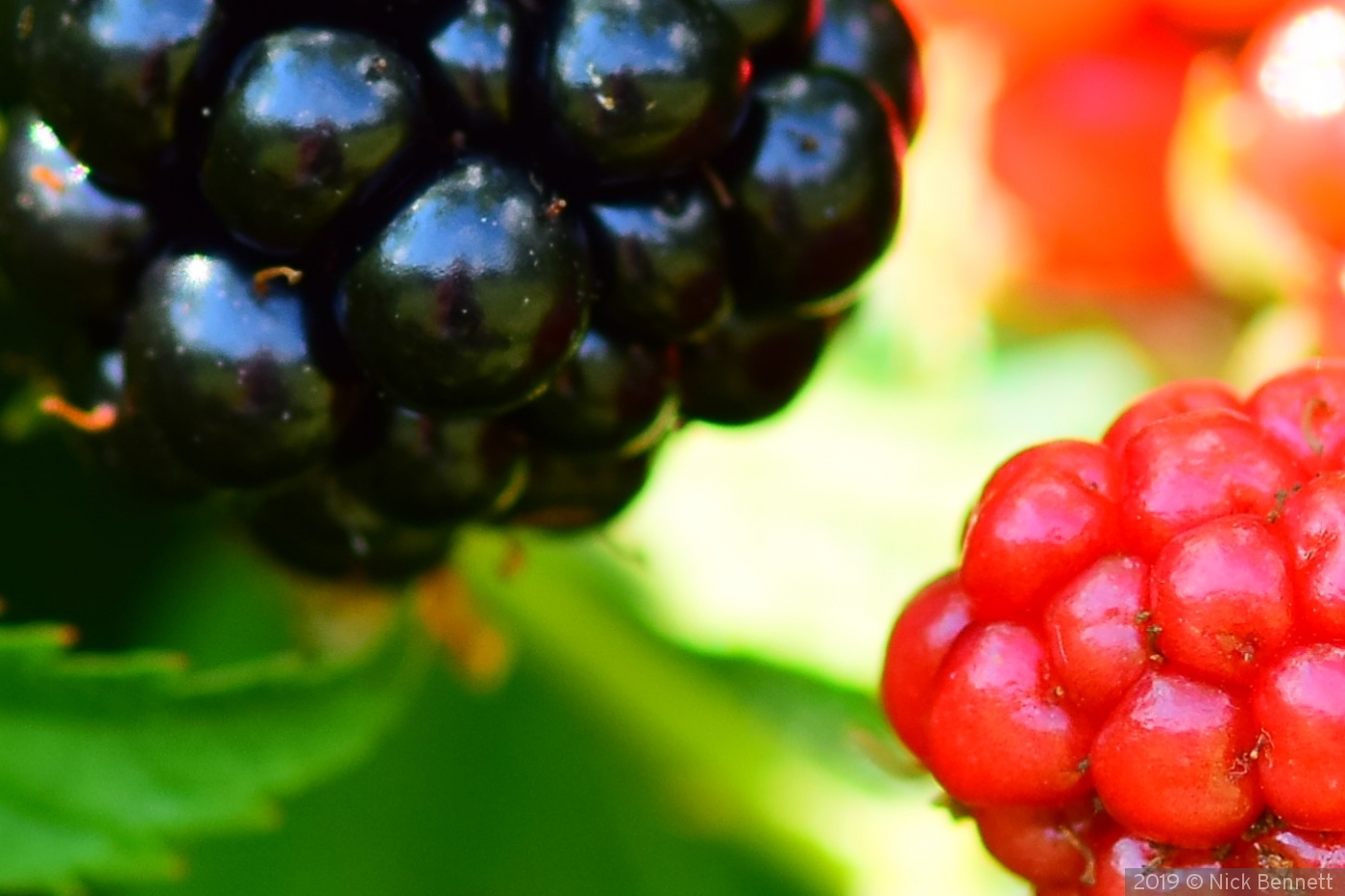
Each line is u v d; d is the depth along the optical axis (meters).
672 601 0.16
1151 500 0.13
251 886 0.15
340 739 0.14
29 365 0.15
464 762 0.16
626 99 0.13
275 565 0.15
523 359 0.13
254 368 0.13
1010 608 0.13
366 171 0.13
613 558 0.16
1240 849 0.13
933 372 0.16
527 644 0.16
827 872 0.16
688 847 0.16
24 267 0.14
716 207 0.14
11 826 0.14
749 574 0.16
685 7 0.13
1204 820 0.13
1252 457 0.13
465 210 0.13
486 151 0.13
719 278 0.14
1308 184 0.15
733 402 0.14
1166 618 0.13
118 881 0.15
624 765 0.16
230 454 0.13
